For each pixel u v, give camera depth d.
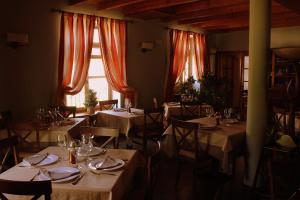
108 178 2.05
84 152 2.59
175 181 3.91
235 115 4.74
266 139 3.62
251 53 3.57
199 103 6.11
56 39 5.45
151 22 7.17
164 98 7.62
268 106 3.64
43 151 2.71
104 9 5.83
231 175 3.66
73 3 5.46
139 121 4.89
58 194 1.89
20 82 4.94
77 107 6.01
